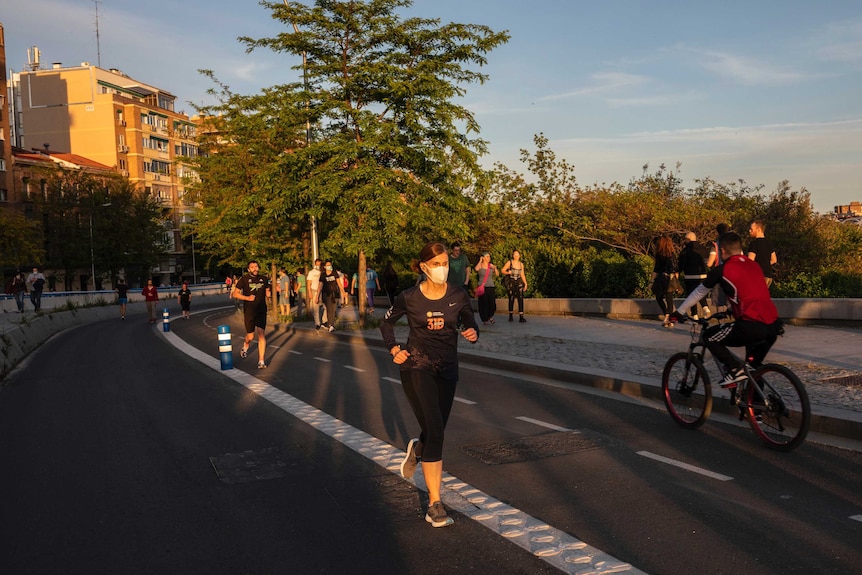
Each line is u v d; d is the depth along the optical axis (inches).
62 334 953.5
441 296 179.0
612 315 677.9
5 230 2017.7
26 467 242.4
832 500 180.7
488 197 1058.7
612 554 151.7
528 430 267.4
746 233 743.1
